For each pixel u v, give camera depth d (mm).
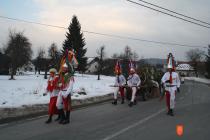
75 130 9500
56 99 10641
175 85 12883
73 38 60531
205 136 8852
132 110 14281
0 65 66562
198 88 35344
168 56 13375
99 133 9078
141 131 9430
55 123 10641
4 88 23984
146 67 21062
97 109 14547
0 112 11883
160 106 15938
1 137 8508
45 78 47344
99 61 65375
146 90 19469
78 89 23984
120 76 16781
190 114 13109
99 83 36750
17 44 48531
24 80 39562
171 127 10133
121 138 8461
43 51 80500
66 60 10555
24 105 13547
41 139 8297
